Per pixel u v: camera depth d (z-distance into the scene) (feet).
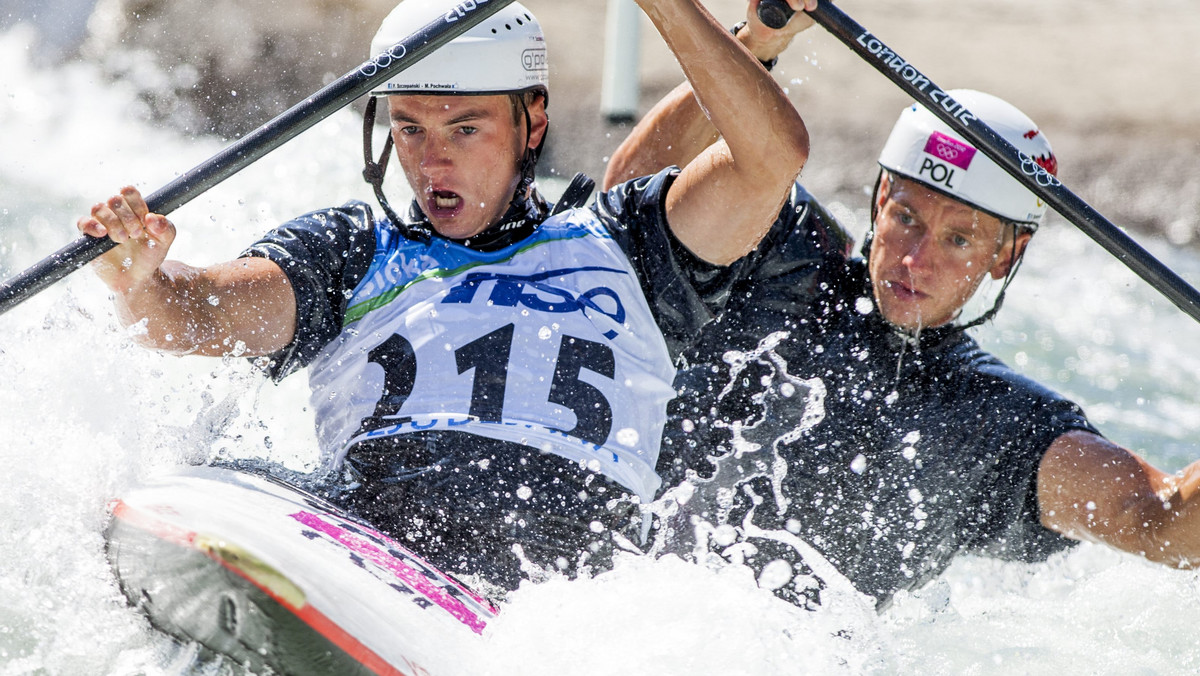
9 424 36.91
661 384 38.14
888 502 45.21
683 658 33.55
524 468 35.35
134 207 33.81
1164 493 42.19
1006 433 44.73
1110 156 136.87
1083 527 43.88
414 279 37.52
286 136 37.68
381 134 123.44
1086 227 42.63
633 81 143.84
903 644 43.57
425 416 35.65
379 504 35.68
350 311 37.73
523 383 36.09
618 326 37.42
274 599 28.84
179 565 29.12
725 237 37.55
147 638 31.71
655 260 38.27
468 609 32.83
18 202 102.99
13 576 33.60
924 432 45.01
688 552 40.16
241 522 30.30
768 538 44.32
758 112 35.06
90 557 33.04
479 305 36.81
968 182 44.34
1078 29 170.71
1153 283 43.11
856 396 45.19
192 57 159.12
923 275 44.47
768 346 45.03
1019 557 45.88
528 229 38.47
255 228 89.45
